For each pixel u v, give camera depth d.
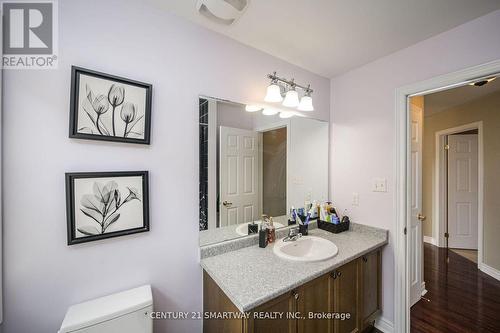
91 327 0.94
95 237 1.06
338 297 1.40
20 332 0.94
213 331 1.27
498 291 2.29
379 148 1.80
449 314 1.94
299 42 1.57
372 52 1.70
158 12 1.25
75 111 1.01
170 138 1.29
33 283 0.96
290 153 1.87
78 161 1.04
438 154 3.54
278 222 1.81
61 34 1.01
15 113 0.93
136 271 1.19
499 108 2.57
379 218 1.80
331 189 2.15
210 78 1.43
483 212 2.73
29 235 0.95
